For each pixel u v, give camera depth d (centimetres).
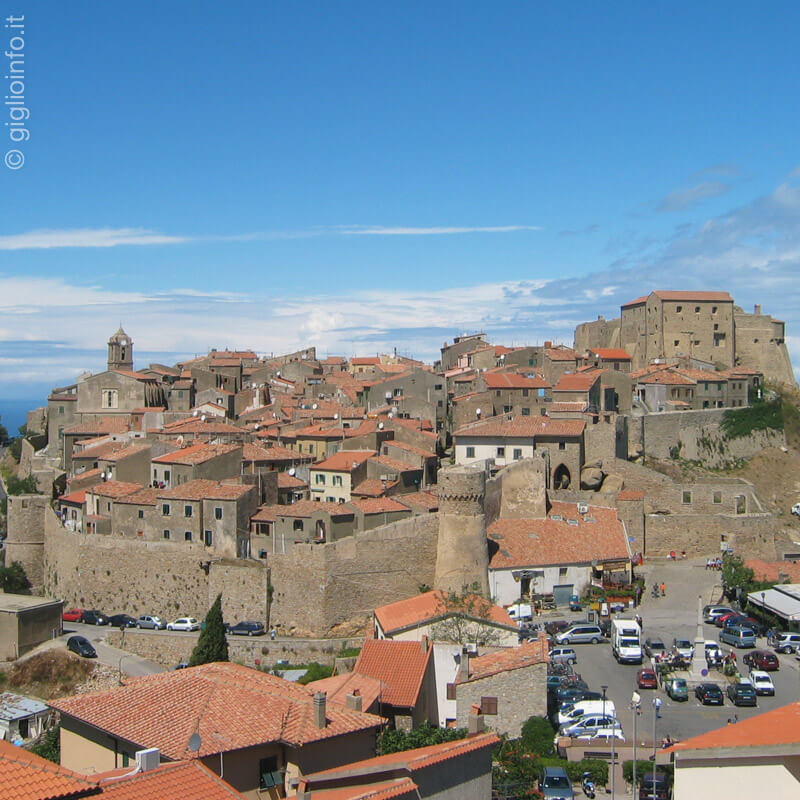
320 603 11144
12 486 16838
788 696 8556
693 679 8994
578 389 17038
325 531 11781
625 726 7825
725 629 10181
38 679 10919
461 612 9194
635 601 11488
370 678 7569
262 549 12175
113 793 4112
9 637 11362
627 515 13088
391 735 6725
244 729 5441
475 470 11481
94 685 10781
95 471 14838
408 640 8962
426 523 11675
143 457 14438
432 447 15875
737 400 19575
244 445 14738
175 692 5978
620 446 15175
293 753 5372
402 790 4306
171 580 12169
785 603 10638
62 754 5953
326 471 13975
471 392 18762
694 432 17575
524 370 19762
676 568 12738
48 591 13550
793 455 18338
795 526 15988
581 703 7781
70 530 13288
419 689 7538
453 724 7819
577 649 9944
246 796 5241
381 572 11425
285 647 10706
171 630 11700
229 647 10825
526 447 13938
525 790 6397
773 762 3453
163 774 4356
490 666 7812
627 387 18400
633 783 6269
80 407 19875
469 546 11231
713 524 13212
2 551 14900
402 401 18450
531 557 11706
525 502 12912
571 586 11725
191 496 12425
